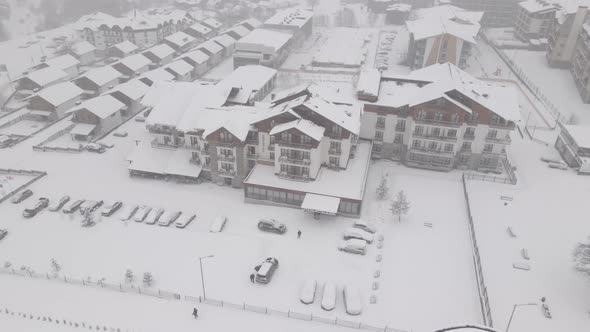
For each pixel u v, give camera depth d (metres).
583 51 122.12
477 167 84.50
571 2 141.50
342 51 151.88
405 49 161.00
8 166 86.31
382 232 68.62
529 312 54.31
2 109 112.38
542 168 86.38
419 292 57.75
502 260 62.75
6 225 69.38
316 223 70.81
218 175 79.62
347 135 72.75
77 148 92.06
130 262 61.97
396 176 83.06
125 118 106.06
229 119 76.38
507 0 184.50
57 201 74.88
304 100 72.50
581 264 59.62
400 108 81.75
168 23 170.25
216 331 51.59
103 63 148.88
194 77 134.88
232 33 161.12
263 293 57.31
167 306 54.97
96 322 52.50
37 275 59.03
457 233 68.44
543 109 111.81
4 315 53.31
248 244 65.88
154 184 80.88
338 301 56.50
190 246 65.25
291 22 165.62
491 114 78.38
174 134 83.50
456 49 131.38
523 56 148.88
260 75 112.75
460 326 38.16
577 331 51.94
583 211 73.62
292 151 72.12
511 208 74.19
